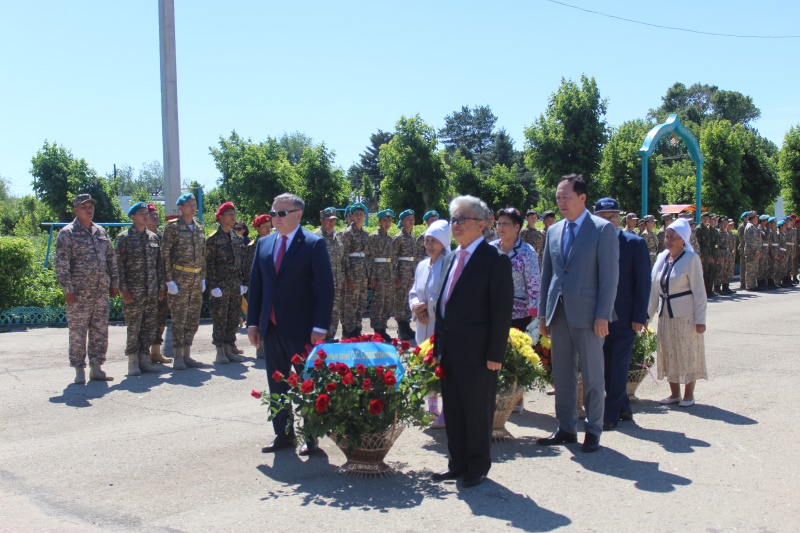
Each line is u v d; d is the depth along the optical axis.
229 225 10.05
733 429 6.57
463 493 4.96
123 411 7.32
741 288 21.19
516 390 6.26
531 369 6.25
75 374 8.92
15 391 8.12
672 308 7.45
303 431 5.29
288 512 4.66
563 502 4.77
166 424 6.86
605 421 6.69
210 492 5.06
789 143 31.25
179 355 9.45
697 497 4.85
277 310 5.96
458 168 39.03
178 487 5.17
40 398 7.82
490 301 4.93
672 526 4.36
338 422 5.22
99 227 8.89
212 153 29.52
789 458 5.69
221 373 9.23
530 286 7.24
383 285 11.98
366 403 5.20
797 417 6.96
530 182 59.75
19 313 13.17
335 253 11.29
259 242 6.23
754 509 4.62
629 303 6.62
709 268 18.55
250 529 4.38
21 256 13.48
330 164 30.31
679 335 7.44
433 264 6.88
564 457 5.80
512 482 5.18
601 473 5.38
